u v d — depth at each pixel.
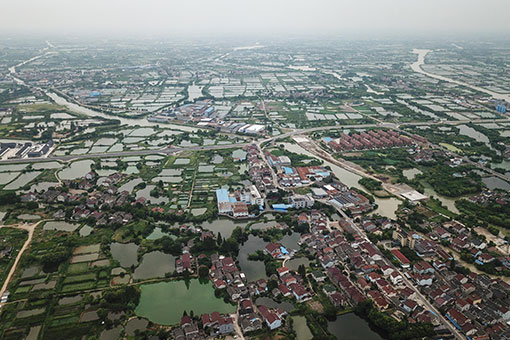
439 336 138.75
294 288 161.25
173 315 150.62
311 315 150.00
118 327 144.12
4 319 146.75
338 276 167.75
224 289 164.62
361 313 151.38
